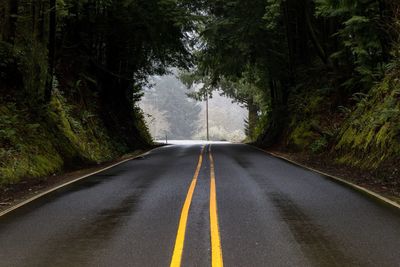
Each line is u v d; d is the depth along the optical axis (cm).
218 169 1723
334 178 1412
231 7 3262
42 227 801
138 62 3675
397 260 586
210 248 648
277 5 2572
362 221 807
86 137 2462
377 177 1335
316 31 3147
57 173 1706
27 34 1936
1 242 702
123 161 2228
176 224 799
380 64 1927
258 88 4841
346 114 2186
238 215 864
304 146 2536
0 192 1236
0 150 1464
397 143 1389
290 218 835
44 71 1978
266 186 1245
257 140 4619
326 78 2866
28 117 1802
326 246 653
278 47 3484
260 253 622
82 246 673
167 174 1577
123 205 994
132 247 661
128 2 2775
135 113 4522
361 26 1903
